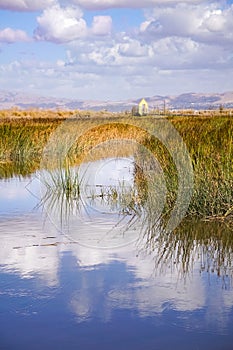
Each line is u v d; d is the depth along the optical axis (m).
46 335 4.81
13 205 10.43
